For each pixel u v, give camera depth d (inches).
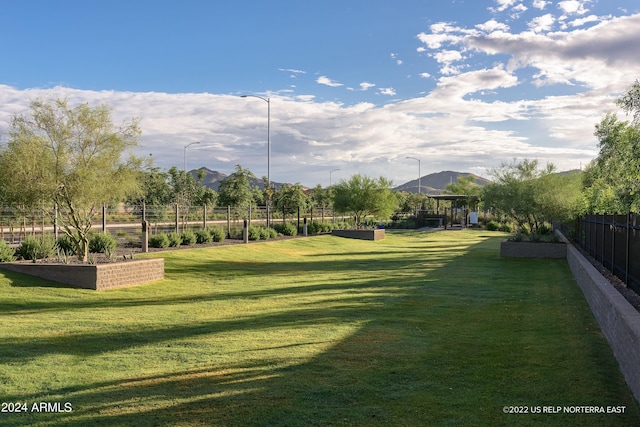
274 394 229.9
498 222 2373.3
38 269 569.0
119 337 341.4
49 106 590.9
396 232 2106.3
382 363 279.9
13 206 655.1
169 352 302.4
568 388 239.5
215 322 394.6
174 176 2178.9
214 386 241.0
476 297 520.7
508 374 260.7
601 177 811.4
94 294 533.3
